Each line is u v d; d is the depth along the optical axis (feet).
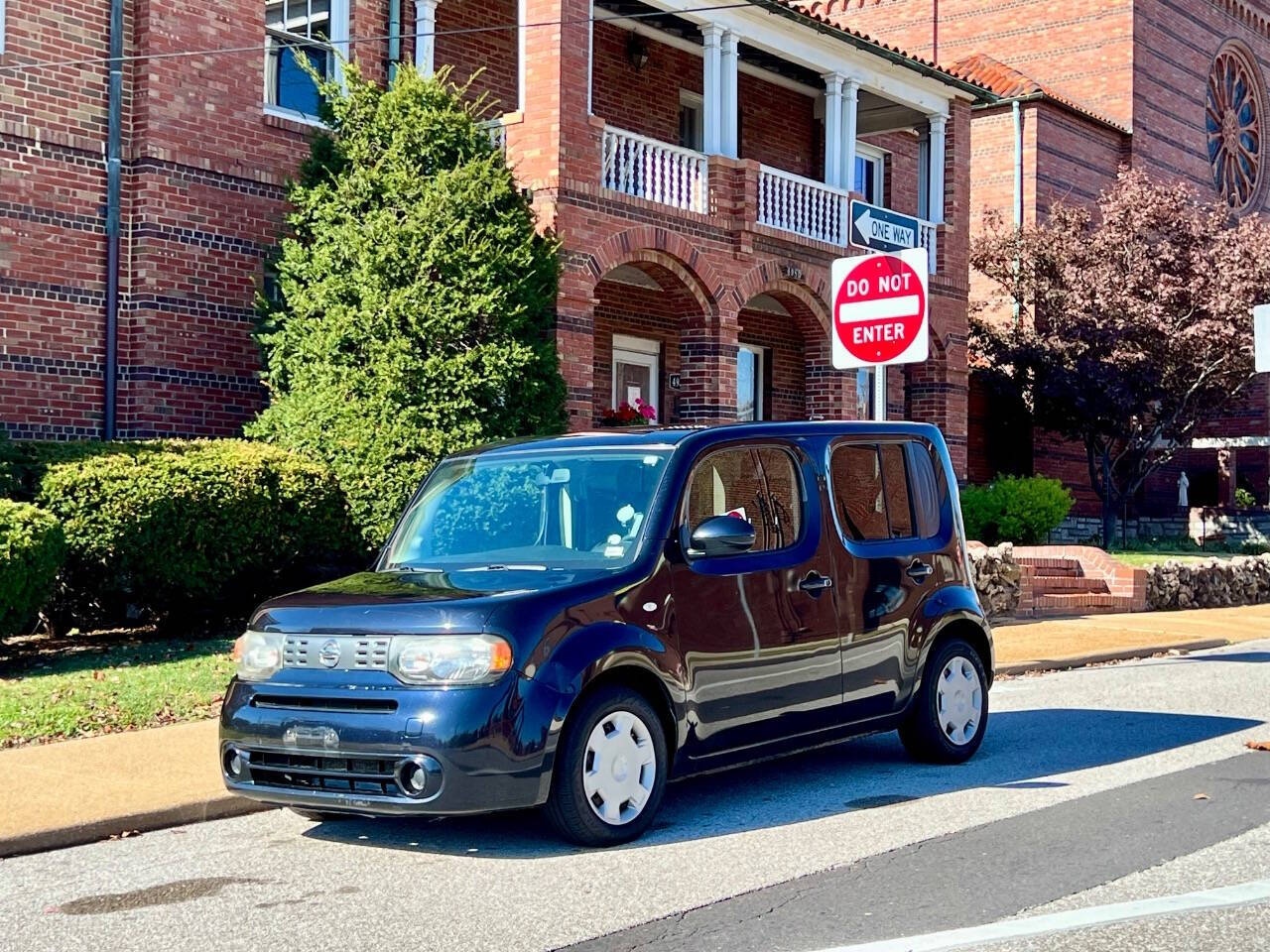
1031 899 18.33
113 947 17.12
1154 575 64.34
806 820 23.25
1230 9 119.75
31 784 25.41
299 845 22.36
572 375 54.54
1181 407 86.63
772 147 77.00
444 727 20.08
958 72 103.19
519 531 24.26
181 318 49.37
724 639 23.31
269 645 22.04
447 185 45.98
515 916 17.98
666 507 23.16
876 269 33.53
